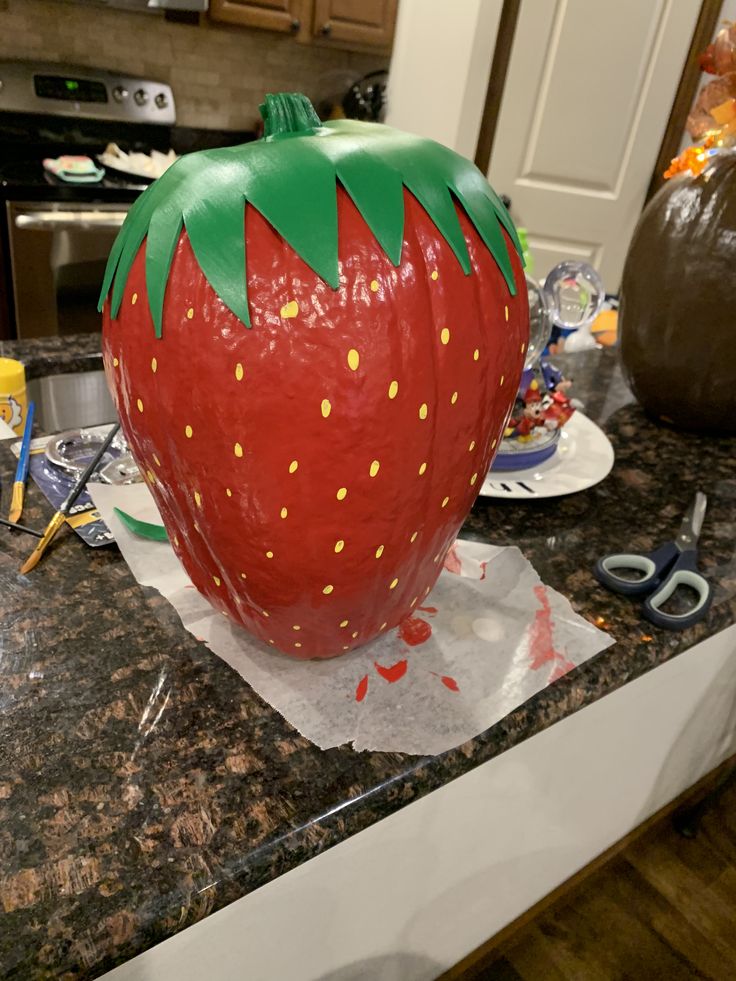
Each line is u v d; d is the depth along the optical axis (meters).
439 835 0.59
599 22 2.15
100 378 1.00
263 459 0.36
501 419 0.44
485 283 0.39
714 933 1.00
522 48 2.21
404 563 0.43
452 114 2.33
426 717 0.45
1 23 2.18
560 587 0.60
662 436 0.92
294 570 0.40
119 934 0.34
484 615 0.54
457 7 2.21
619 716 0.70
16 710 0.44
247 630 0.48
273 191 0.34
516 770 0.62
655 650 0.54
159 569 0.57
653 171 2.36
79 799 0.39
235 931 0.46
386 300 0.35
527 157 2.37
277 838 0.38
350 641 0.47
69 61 2.32
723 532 0.71
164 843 0.37
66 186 2.03
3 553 0.58
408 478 0.39
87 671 0.48
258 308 0.34
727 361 0.83
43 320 2.08
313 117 0.40
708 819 1.15
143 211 0.38
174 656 0.49
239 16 2.20
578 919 1.01
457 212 0.38
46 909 0.34
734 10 2.16
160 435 0.39
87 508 0.64
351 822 0.40
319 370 0.34
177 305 0.35
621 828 0.90
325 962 0.57
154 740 0.43
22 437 0.76
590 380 1.09
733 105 0.80
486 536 0.67
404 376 0.36
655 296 0.85
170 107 2.48
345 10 2.36
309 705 0.45
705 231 0.80
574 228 2.44
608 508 0.74
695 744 0.90
